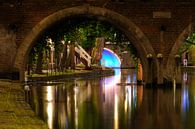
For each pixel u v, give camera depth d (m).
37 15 27.48
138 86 31.64
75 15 27.77
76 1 27.50
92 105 20.58
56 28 31.36
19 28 27.47
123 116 17.28
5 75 27.52
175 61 28.16
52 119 16.38
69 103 21.33
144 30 27.84
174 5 27.88
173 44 28.00
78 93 26.55
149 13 27.80
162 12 27.83
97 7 27.56
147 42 27.83
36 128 12.41
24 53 27.53
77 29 36.66
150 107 19.92
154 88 28.22
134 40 28.80
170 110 19.02
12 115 14.55
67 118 16.66
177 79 28.84
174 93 25.97
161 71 28.09
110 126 15.04
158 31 27.89
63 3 27.47
